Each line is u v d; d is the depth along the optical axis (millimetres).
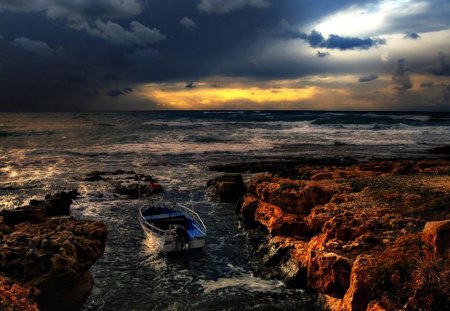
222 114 171750
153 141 70250
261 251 21031
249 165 44094
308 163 45031
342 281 14055
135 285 17828
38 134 83750
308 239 20047
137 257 21062
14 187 35281
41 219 21375
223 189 32875
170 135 79938
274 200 23531
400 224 16484
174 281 18234
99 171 41938
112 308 15828
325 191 22500
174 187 36656
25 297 11734
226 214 29047
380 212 18375
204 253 21672
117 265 19984
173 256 21234
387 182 25109
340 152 57375
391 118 116250
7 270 13258
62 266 13773
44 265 13625
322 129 92875
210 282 18109
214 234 24750
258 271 19219
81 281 15242
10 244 14336
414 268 11312
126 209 29719
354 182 25375
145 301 16375
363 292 11891
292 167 41500
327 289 14703
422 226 16109
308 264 16406
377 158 50688
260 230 24156
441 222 12266
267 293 16844
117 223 26484
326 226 17672
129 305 16062
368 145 65562
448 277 10375
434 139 73438
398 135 79812
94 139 73625
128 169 44688
